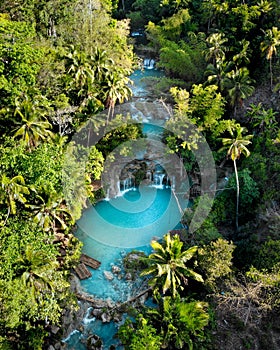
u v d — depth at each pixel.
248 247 40.41
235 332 34.81
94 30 60.22
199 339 33.91
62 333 36.72
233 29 64.94
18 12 55.31
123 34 68.38
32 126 41.50
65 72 51.12
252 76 65.50
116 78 53.06
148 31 83.44
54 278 34.62
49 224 38.22
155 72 77.12
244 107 60.62
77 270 43.12
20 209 35.78
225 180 51.22
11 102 42.12
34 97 44.47
